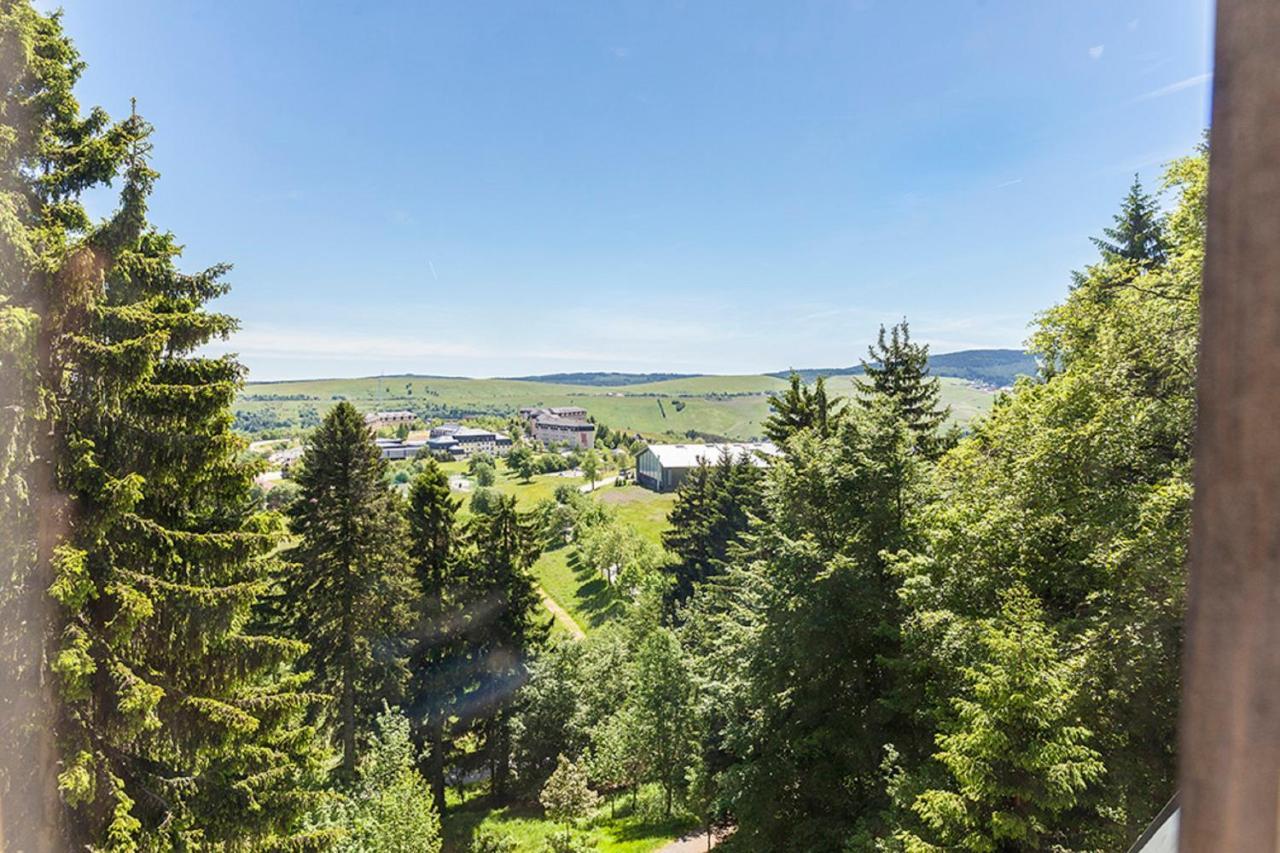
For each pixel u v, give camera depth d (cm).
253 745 913
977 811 819
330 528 1848
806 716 1345
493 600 2327
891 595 1327
